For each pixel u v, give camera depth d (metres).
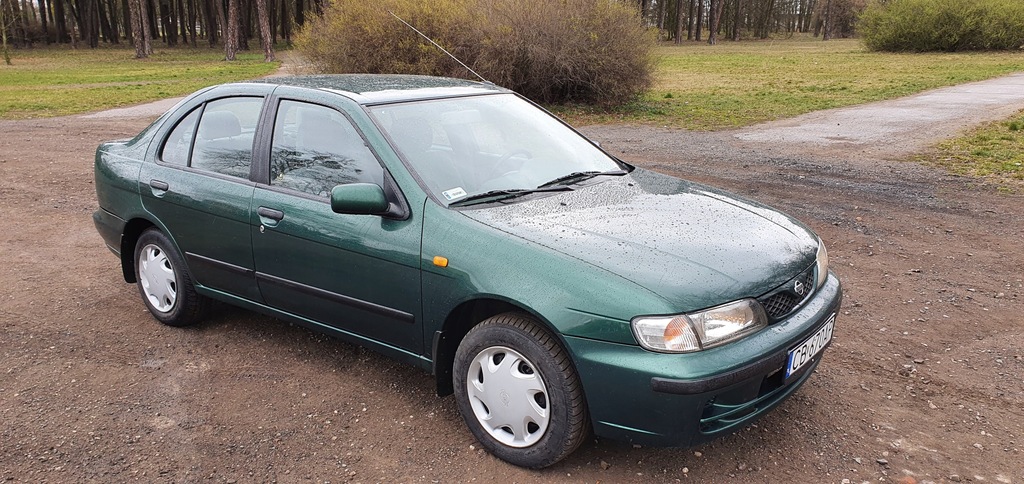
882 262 5.79
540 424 2.93
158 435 3.33
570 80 18.39
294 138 3.79
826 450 3.17
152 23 85.75
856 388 3.75
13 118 17.05
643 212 3.34
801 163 10.23
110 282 5.45
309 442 3.28
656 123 15.66
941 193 8.10
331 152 3.62
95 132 14.38
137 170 4.51
